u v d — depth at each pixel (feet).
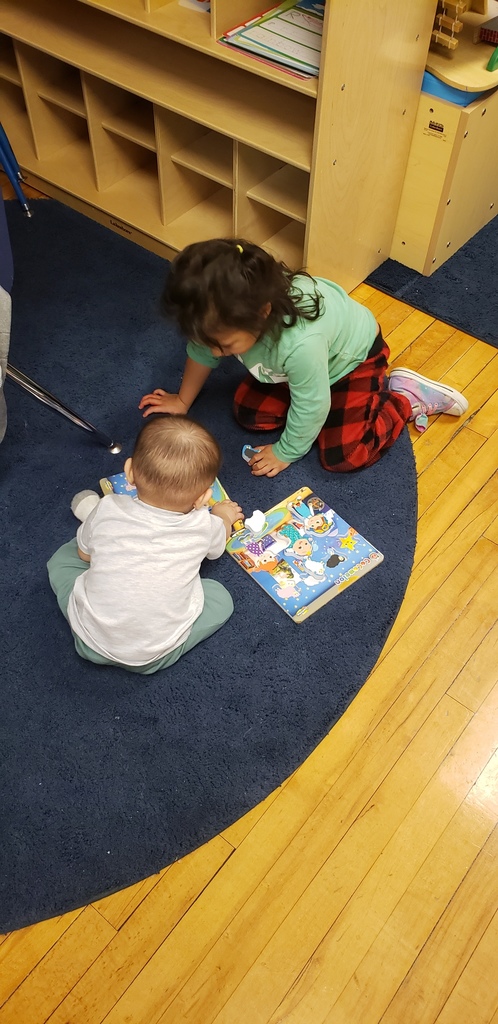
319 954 3.53
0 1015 3.38
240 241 3.91
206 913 3.63
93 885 3.68
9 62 6.53
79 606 4.01
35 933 3.58
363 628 4.44
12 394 5.45
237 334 4.00
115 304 6.03
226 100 5.25
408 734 4.13
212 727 4.13
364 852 3.79
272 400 5.20
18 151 6.80
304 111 5.20
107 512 3.96
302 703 4.19
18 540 4.78
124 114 6.07
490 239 6.51
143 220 6.25
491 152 5.77
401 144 5.45
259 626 4.45
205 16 5.00
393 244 6.24
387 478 5.07
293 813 3.89
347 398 5.04
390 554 4.72
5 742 4.08
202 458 3.86
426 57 5.09
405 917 3.63
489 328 5.88
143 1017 3.38
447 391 5.24
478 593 4.59
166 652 4.14
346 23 4.18
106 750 4.06
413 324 5.92
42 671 4.30
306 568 4.61
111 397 5.47
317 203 5.04
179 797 3.92
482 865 3.76
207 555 4.42
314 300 4.43
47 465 5.11
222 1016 3.39
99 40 5.70
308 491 4.95
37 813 3.88
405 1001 3.44
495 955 3.55
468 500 4.99
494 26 5.34
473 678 4.30
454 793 3.96
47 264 6.28
